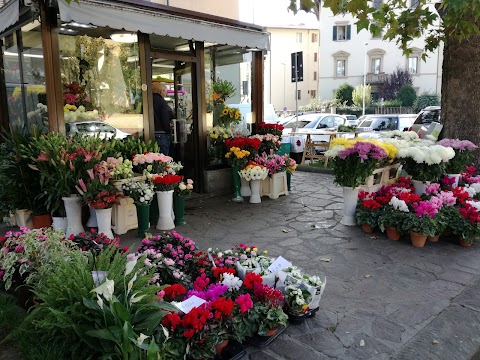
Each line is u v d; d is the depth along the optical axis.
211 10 8.33
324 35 38.81
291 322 2.89
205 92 6.93
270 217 5.73
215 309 2.43
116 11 4.96
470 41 6.04
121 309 1.97
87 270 2.27
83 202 4.70
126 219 5.02
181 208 5.34
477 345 2.70
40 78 5.32
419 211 4.51
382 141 5.94
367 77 38.50
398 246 4.50
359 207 5.11
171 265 3.05
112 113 5.85
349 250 4.39
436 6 5.98
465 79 6.19
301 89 47.66
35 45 5.33
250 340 2.64
